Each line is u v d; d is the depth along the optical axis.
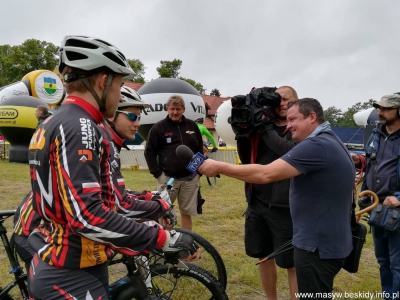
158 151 4.06
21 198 6.66
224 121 13.88
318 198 1.90
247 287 3.24
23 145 11.49
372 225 2.63
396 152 2.68
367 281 3.32
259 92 2.26
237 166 1.89
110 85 1.39
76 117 1.26
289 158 1.85
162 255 1.98
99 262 1.35
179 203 4.06
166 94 9.19
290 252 2.48
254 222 2.69
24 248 1.92
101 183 1.33
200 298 2.19
